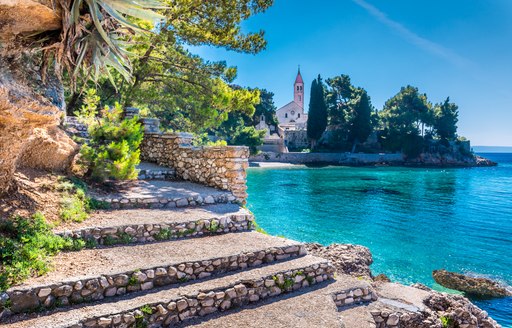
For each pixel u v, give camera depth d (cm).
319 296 757
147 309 595
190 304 641
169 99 2295
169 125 3045
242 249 836
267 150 9525
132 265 694
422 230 2578
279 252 872
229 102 2191
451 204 3769
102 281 623
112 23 753
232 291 696
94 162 1161
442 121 10988
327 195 4131
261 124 10288
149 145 1705
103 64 764
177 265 711
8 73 634
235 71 2217
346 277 905
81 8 671
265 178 5788
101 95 2281
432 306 911
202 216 997
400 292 946
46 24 636
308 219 2816
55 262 681
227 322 632
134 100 2209
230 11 1930
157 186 1287
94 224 852
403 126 10394
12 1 547
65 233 775
